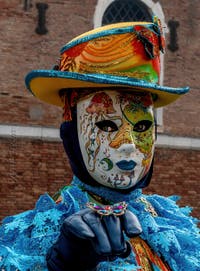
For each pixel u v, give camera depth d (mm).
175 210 4199
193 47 15031
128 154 3631
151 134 3756
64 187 3975
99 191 3742
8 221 3875
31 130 13617
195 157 14742
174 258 3875
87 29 14242
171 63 14805
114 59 3650
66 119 3859
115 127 3668
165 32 14836
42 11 13992
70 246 3094
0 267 3480
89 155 3697
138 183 3793
